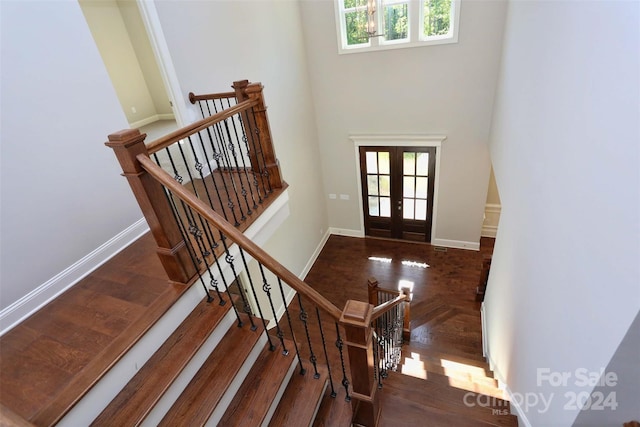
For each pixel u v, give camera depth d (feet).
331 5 15.47
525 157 8.49
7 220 5.93
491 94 15.11
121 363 5.18
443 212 18.86
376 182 19.54
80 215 7.08
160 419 5.19
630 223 3.72
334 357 12.28
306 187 18.19
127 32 17.03
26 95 6.04
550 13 6.95
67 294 6.61
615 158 4.09
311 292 5.38
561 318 5.77
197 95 10.44
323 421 6.24
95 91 7.14
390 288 16.80
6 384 4.90
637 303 3.58
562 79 6.09
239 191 9.89
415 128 17.19
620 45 4.04
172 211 5.95
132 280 6.77
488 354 11.97
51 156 6.50
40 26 6.14
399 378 8.96
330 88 17.65
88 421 4.74
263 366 6.44
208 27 10.68
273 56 14.19
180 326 6.19
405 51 15.49
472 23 13.99
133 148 5.16
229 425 5.51
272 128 14.42
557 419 5.87
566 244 5.61
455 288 16.26
